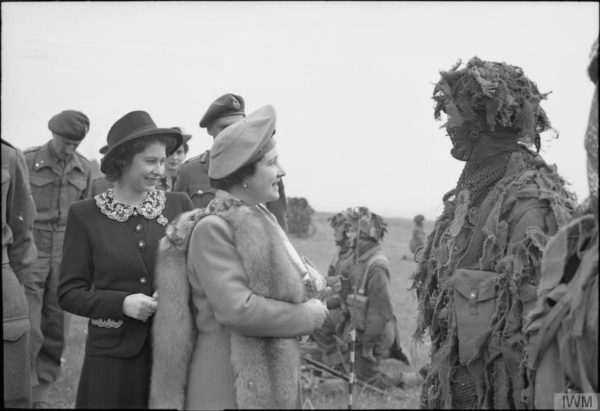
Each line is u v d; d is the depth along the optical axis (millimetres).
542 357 2510
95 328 2963
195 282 2625
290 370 2566
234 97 4109
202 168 4270
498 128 2920
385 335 4508
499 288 2711
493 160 2928
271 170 2674
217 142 2658
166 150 3203
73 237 3037
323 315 2652
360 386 4312
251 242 2537
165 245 2672
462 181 3035
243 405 2498
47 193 5086
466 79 2926
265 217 2652
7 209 3678
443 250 3008
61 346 5055
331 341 4609
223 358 2592
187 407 2613
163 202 3137
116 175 3080
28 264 3783
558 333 2451
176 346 2602
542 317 2498
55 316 5051
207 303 2631
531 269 2648
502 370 2699
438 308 2977
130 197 3088
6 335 3387
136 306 2854
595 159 2373
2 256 3480
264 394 2510
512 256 2676
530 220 2686
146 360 2965
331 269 4945
